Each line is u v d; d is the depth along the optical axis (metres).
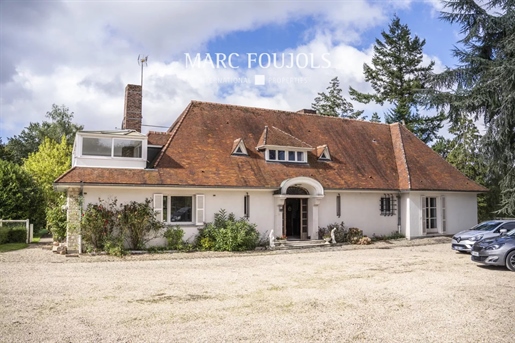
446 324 8.62
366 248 21.89
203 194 20.95
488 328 8.38
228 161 22.62
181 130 23.33
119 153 20.41
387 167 27.55
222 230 20.17
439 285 12.27
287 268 15.41
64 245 19.64
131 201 19.77
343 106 51.69
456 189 27.34
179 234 19.95
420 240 25.11
